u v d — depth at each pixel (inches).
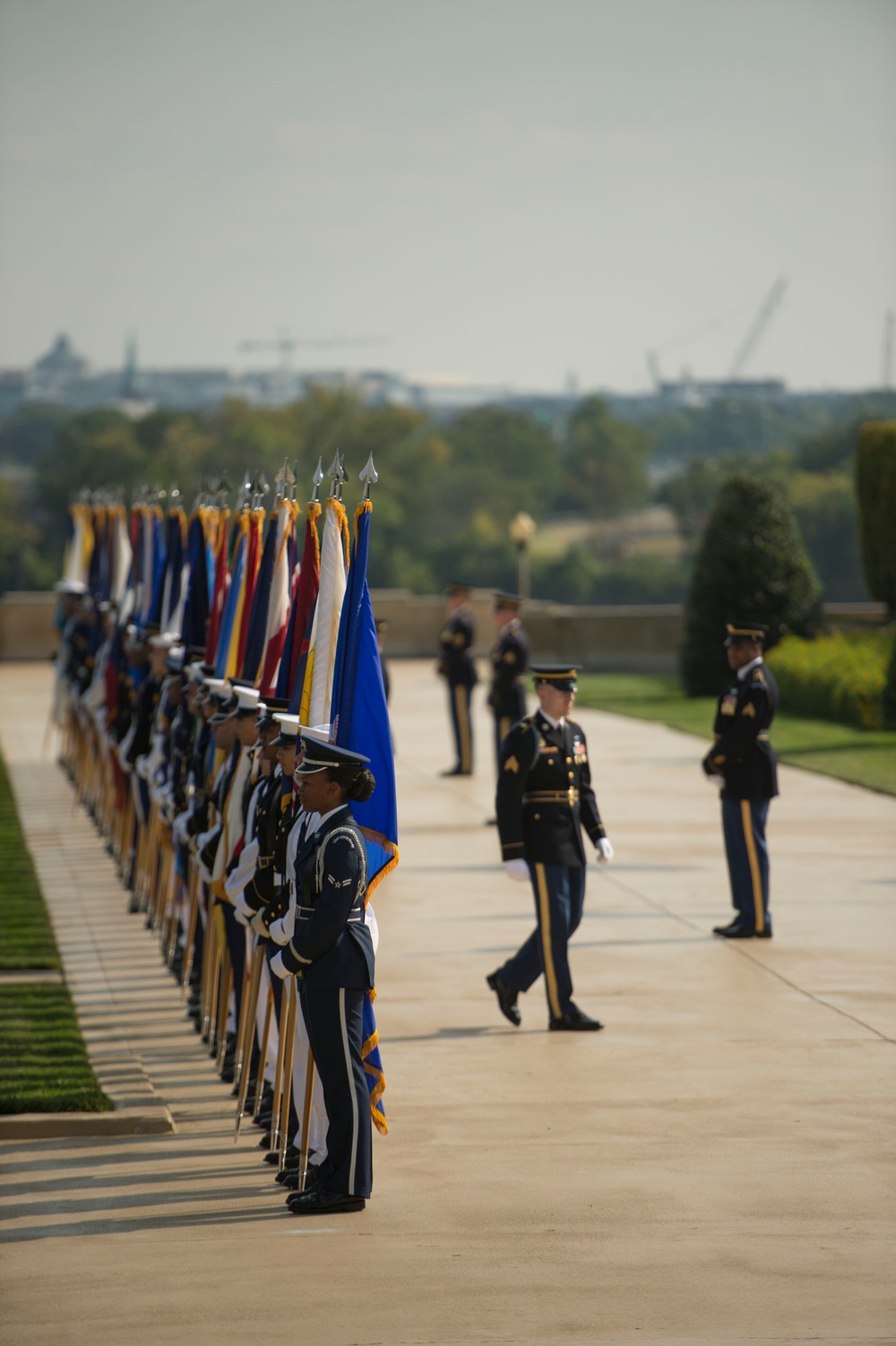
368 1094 885.8
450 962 1464.1
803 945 1509.6
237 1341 704.4
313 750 881.5
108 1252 809.5
